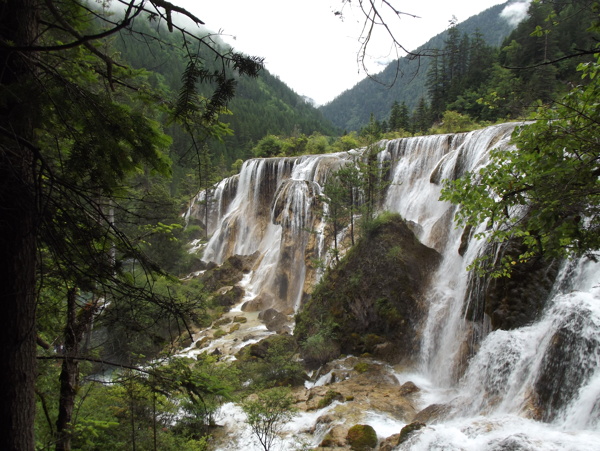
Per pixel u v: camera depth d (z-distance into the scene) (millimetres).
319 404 13547
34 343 3389
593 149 5043
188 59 3451
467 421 9805
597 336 8547
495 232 6953
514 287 12961
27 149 2922
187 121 3941
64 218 3291
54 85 3018
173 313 3990
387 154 29828
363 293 18344
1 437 3186
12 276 3127
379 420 11992
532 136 5652
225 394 4711
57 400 7859
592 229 5613
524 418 9039
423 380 15227
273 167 41938
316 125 135375
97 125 3170
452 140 25406
